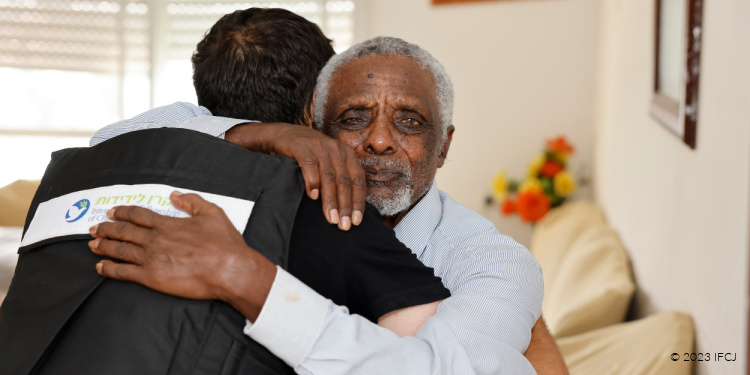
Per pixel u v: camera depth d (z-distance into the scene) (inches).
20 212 95.7
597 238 129.6
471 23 174.7
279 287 36.7
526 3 172.9
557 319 105.4
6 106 186.4
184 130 42.5
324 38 55.0
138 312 36.9
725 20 71.3
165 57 185.0
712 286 73.6
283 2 179.6
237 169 40.6
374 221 42.2
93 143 52.2
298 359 37.4
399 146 50.3
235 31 52.3
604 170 153.5
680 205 89.1
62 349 37.2
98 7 181.9
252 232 38.9
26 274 40.9
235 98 52.2
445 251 53.1
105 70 183.8
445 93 53.0
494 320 44.1
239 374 37.3
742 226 62.8
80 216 40.7
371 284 40.9
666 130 97.5
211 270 36.2
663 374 77.7
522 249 50.6
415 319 42.2
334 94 51.1
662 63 101.3
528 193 162.2
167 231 37.0
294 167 41.1
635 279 120.2
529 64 173.9
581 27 171.6
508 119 175.8
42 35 182.4
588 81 172.6
